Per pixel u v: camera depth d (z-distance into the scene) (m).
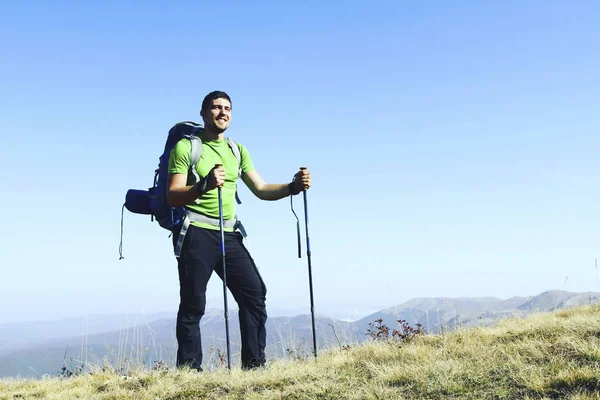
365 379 5.05
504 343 5.98
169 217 6.31
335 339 6.99
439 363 5.13
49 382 6.49
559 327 6.22
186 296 6.24
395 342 6.94
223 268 6.10
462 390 4.49
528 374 4.61
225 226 6.44
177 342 6.28
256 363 6.30
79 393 5.66
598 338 5.44
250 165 6.87
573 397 3.95
